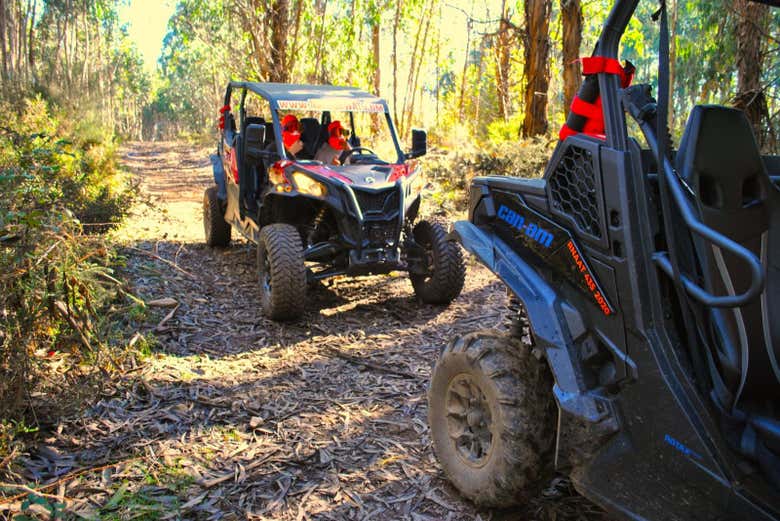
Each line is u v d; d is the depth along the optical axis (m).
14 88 14.37
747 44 7.67
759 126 4.59
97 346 4.34
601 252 2.43
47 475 3.23
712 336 2.20
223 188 8.10
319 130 7.25
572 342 2.58
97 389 4.00
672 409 2.19
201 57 42.97
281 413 4.06
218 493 3.16
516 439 2.67
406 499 3.13
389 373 4.73
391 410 4.12
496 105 27.30
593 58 2.32
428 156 15.29
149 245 8.41
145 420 3.87
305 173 5.97
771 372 2.16
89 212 8.30
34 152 4.32
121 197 9.71
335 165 6.46
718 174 2.15
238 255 8.33
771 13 7.57
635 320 2.28
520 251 2.91
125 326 5.24
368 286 7.06
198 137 39.44
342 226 5.90
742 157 2.19
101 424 3.79
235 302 6.40
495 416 2.74
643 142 2.40
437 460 3.42
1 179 3.77
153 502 3.03
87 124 16.62
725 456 2.07
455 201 10.79
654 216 2.27
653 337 2.25
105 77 59.41
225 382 4.51
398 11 22.98
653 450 2.28
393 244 6.03
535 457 2.68
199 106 74.94
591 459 2.46
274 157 6.58
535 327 2.63
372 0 20.70
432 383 3.22
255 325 5.77
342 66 21.70
